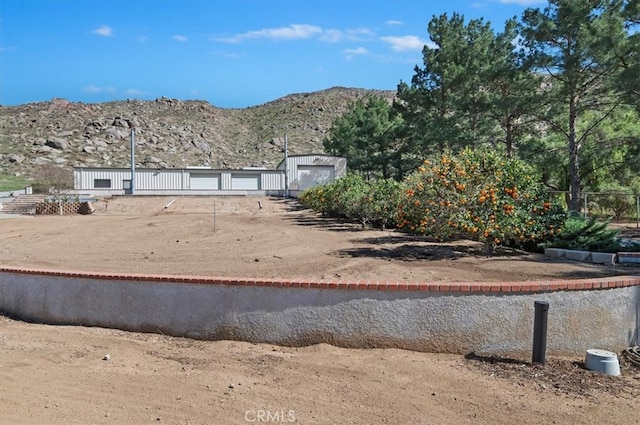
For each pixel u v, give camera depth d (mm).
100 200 42688
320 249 12609
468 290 6406
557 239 11344
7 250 13828
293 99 138875
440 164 10961
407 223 12594
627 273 8930
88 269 10031
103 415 4633
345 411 4848
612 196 26969
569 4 23000
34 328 7418
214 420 4598
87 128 91188
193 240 15609
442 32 34469
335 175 54312
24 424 4387
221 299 6859
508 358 6387
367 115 49438
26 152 75688
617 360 6078
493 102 26812
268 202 42500
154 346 6633
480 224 10234
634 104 21031
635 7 21438
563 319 6520
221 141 104500
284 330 6660
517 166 10742
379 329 6484
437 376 5727
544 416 4852
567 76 23719
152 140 90875
